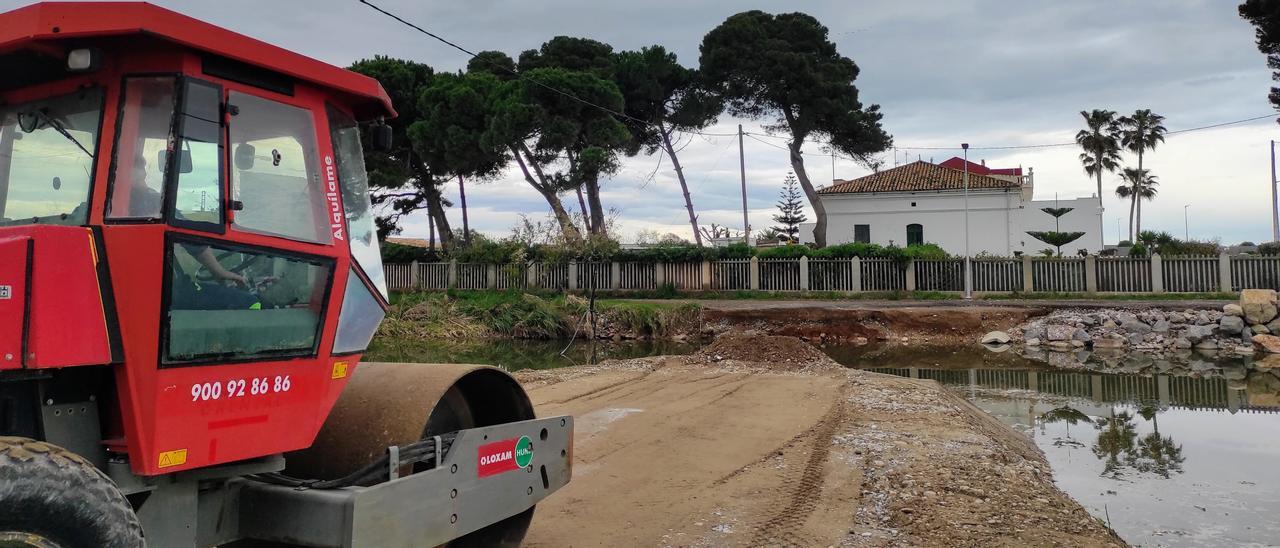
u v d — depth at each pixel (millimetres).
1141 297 27344
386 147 4121
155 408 2914
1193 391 14367
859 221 43594
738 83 41094
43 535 2438
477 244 34844
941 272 29891
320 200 3561
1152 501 7117
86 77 3090
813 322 25375
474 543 4602
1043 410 12320
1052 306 25188
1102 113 63688
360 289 3814
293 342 3434
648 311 26672
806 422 9477
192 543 3197
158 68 3035
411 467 3961
